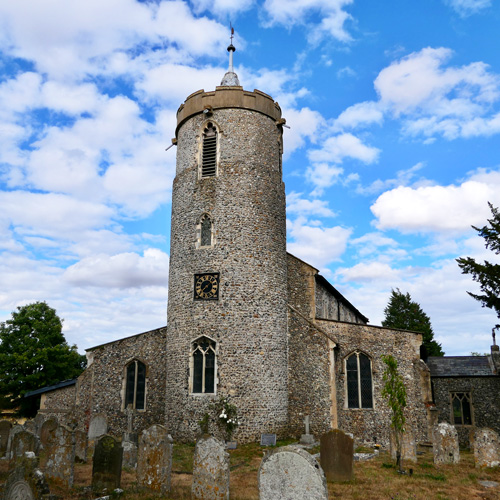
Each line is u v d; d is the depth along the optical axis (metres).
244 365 21.34
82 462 16.80
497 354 27.08
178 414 21.50
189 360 21.84
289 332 23.91
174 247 24.22
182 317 22.64
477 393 25.75
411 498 11.71
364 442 22.84
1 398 33.94
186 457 17.48
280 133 26.19
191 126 25.19
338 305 33.75
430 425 22.88
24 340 37.16
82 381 26.80
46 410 28.00
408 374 24.00
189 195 24.14
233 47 28.69
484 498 11.95
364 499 11.61
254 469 15.41
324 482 9.66
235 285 22.25
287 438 22.16
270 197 24.14
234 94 24.67
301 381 23.09
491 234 22.95
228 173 23.66
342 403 23.58
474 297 22.55
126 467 15.44
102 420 23.70
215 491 11.23
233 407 20.66
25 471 10.12
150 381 25.38
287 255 26.19
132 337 26.41
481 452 15.82
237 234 22.88
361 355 24.44
